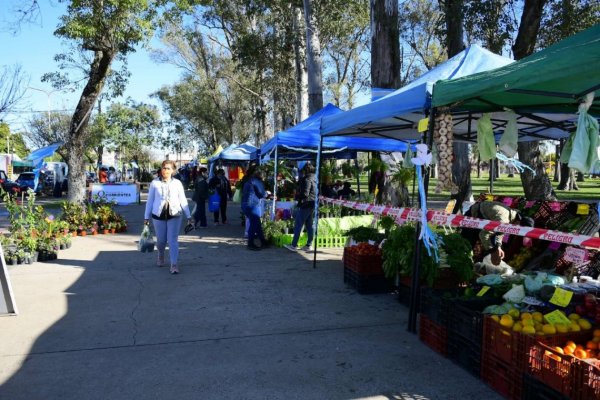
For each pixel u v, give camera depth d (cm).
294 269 845
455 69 553
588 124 343
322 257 960
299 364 438
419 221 520
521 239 634
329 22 2230
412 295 524
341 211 1181
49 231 1023
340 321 559
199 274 805
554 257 600
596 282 454
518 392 355
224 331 526
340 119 712
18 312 593
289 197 1442
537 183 1345
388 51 1166
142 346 483
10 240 937
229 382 403
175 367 433
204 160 4744
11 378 412
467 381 402
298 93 2394
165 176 813
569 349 326
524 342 348
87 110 1598
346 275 734
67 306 621
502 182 4388
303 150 1320
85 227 1328
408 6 2967
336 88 4350
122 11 1448
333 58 4328
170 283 742
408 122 738
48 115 4503
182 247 1086
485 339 393
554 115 617
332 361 445
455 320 436
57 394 383
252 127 5991
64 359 452
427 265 548
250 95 4403
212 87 4841
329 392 384
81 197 1611
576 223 612
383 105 559
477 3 1195
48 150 2192
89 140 4753
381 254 674
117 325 547
